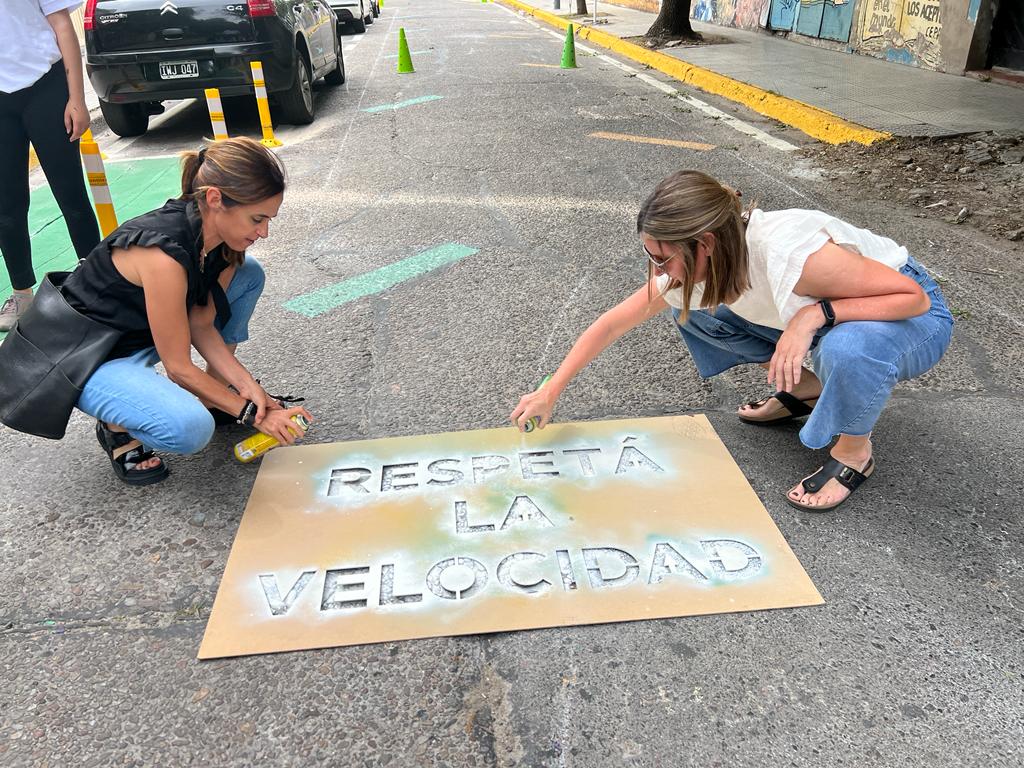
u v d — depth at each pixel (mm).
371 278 3896
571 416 2721
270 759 1591
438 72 10570
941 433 2559
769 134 6730
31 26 3195
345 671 1778
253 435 2611
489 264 4031
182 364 2199
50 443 2666
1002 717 1637
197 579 2051
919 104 7168
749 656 1791
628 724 1642
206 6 6480
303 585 2012
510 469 2432
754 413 2635
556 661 1790
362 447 2562
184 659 1821
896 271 1977
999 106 6988
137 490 2406
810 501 2223
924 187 5090
